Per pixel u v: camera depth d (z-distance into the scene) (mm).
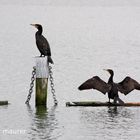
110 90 26281
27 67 42094
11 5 174000
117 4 177000
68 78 36875
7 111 26500
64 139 22031
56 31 86875
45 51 27547
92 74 39312
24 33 80875
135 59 47719
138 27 95438
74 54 51625
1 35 76188
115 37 73750
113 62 45688
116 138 22328
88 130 23312
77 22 108688
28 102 28422
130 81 26281
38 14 132375
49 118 25203
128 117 25422
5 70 40219
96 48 58188
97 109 26891
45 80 27234
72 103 27578
